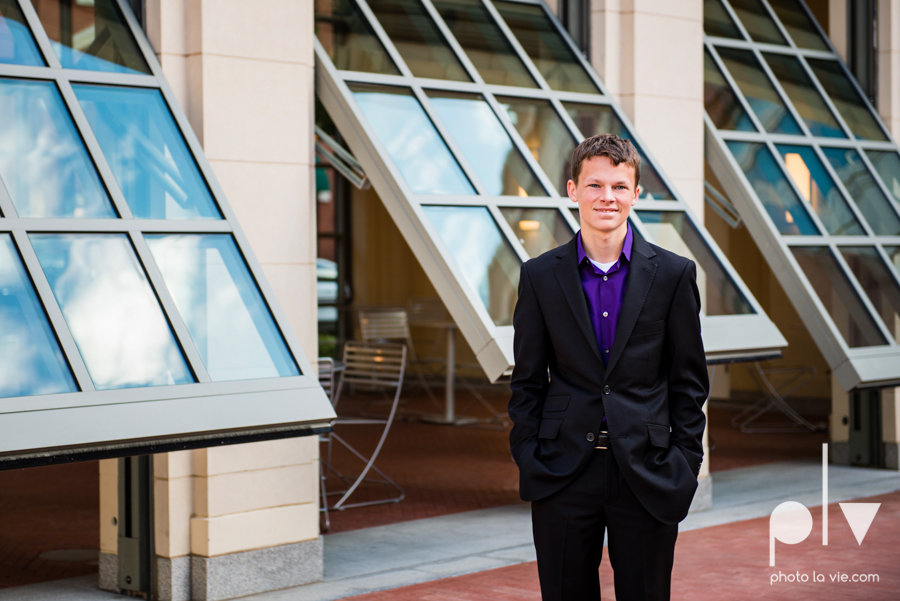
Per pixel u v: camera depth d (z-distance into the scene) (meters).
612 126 7.50
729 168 7.95
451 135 6.45
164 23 5.35
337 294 16.22
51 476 8.99
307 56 5.75
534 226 6.43
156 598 5.20
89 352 4.10
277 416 4.37
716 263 7.26
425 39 6.98
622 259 3.09
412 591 5.23
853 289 7.92
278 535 5.41
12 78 4.77
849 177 8.84
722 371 14.09
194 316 4.62
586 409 3.03
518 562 5.84
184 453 5.19
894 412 9.03
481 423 12.10
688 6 7.93
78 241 4.47
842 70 9.81
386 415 12.70
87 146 4.76
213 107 5.36
